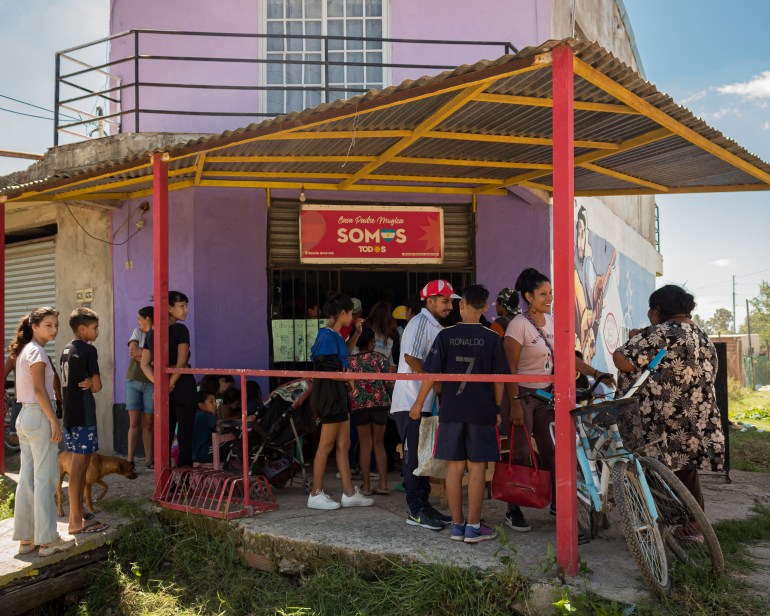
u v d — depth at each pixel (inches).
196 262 322.3
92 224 360.8
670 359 186.7
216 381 280.1
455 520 187.6
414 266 341.1
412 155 271.9
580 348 410.0
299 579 189.3
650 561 157.3
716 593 153.5
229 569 199.3
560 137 161.8
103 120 374.0
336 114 196.4
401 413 210.1
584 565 163.0
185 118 350.0
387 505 230.2
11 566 193.8
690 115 200.2
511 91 198.8
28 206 385.4
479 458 182.4
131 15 355.3
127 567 210.8
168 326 246.8
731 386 859.4
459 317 275.4
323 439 223.1
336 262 333.7
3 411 303.3
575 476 162.6
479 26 350.3
